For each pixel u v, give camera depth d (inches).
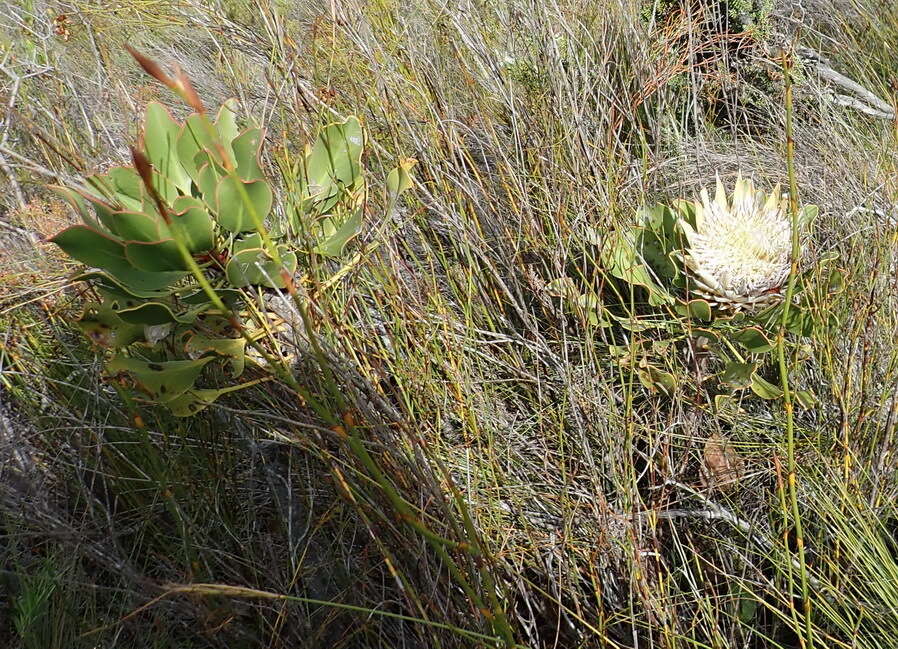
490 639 42.3
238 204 44.5
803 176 68.3
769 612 50.1
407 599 45.3
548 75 68.9
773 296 53.0
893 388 53.0
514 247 60.3
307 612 49.4
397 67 68.4
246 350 50.5
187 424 54.6
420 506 46.8
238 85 68.3
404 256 61.6
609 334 59.4
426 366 53.4
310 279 49.3
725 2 80.1
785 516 44.6
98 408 55.3
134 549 52.4
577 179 61.7
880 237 60.8
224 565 50.1
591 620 49.3
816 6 96.7
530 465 53.5
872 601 46.9
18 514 51.4
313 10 75.0
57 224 57.4
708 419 54.9
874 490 49.7
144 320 46.2
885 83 85.7
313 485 52.3
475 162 69.0
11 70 67.1
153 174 46.5
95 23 75.6
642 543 49.4
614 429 52.8
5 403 57.6
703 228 54.0
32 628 46.5
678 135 70.4
